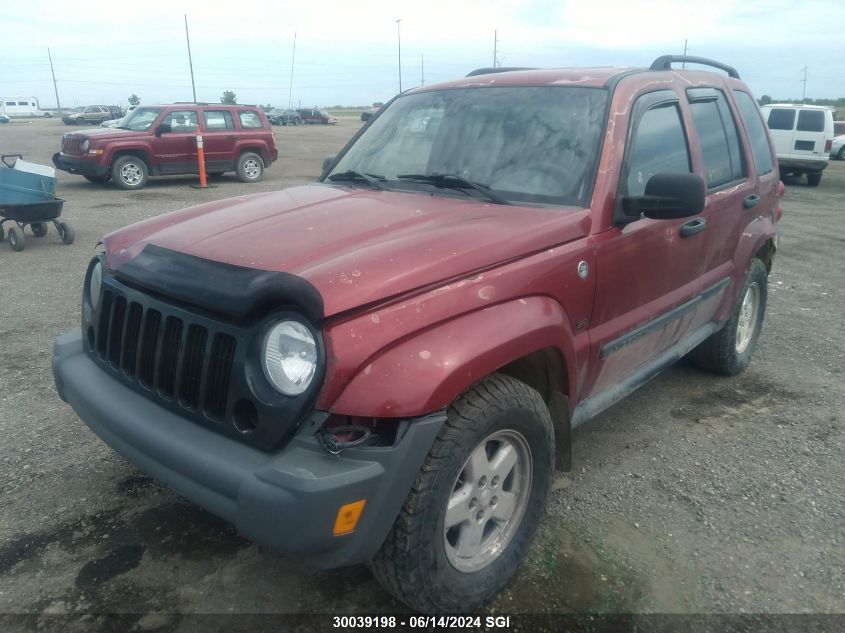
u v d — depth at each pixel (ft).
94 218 38.75
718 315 15.21
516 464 9.39
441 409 7.83
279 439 7.48
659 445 13.71
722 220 14.03
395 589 8.20
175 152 53.16
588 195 10.50
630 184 11.26
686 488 12.14
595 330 10.60
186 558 9.98
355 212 10.23
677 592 9.53
